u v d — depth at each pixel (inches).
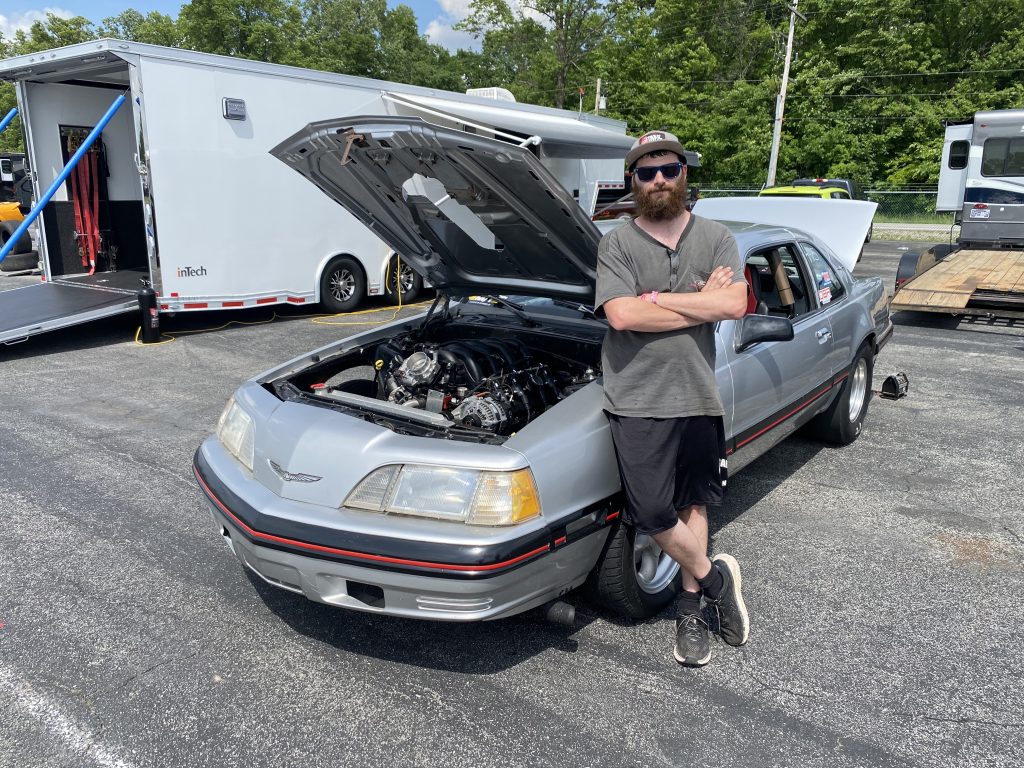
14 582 134.3
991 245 544.4
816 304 173.9
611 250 99.7
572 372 143.1
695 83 1457.9
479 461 97.0
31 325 299.6
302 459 103.5
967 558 143.1
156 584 134.2
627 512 108.6
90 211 393.1
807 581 134.5
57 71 341.1
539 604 104.7
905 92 1305.4
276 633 119.6
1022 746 93.6
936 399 246.7
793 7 1021.8
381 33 2053.4
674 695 103.9
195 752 93.5
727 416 131.3
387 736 96.1
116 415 230.7
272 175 359.3
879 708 100.8
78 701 103.0
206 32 1761.8
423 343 148.8
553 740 95.2
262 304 367.9
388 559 94.0
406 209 138.9
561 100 1770.4
